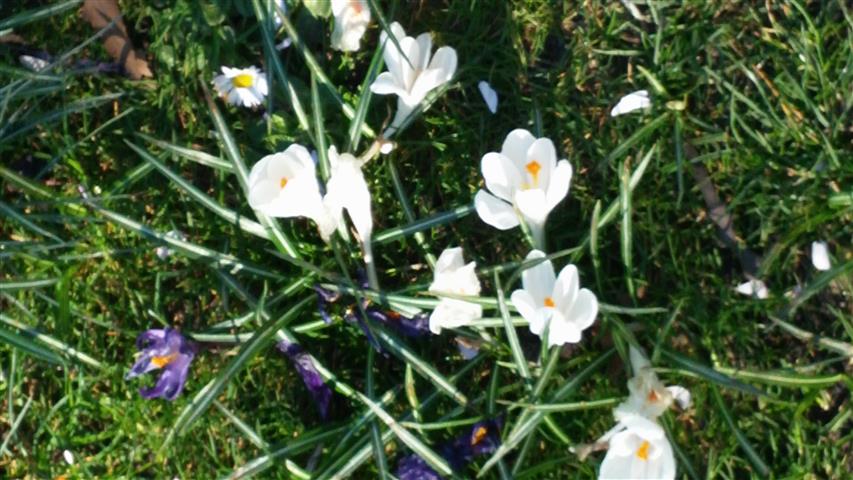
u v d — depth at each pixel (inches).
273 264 16.5
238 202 16.7
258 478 16.1
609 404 15.0
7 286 15.5
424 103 16.2
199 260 15.9
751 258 16.6
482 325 15.0
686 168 16.6
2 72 16.6
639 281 15.8
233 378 16.2
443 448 15.4
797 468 15.7
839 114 16.7
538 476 15.9
